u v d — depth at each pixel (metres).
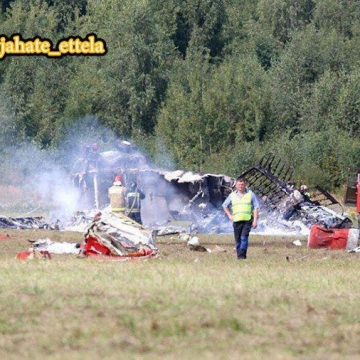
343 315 44.38
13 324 40.72
